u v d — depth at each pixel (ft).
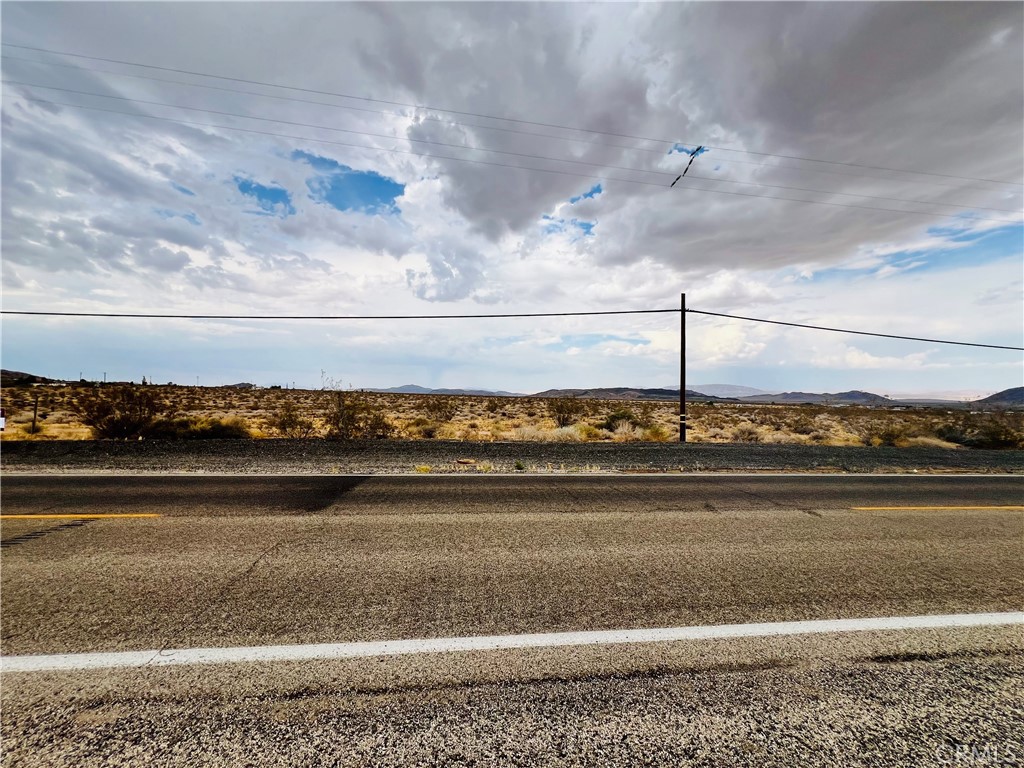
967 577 13.61
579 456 39.47
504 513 20.51
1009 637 10.18
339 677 8.42
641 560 14.71
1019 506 23.29
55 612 10.83
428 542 16.30
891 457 41.91
